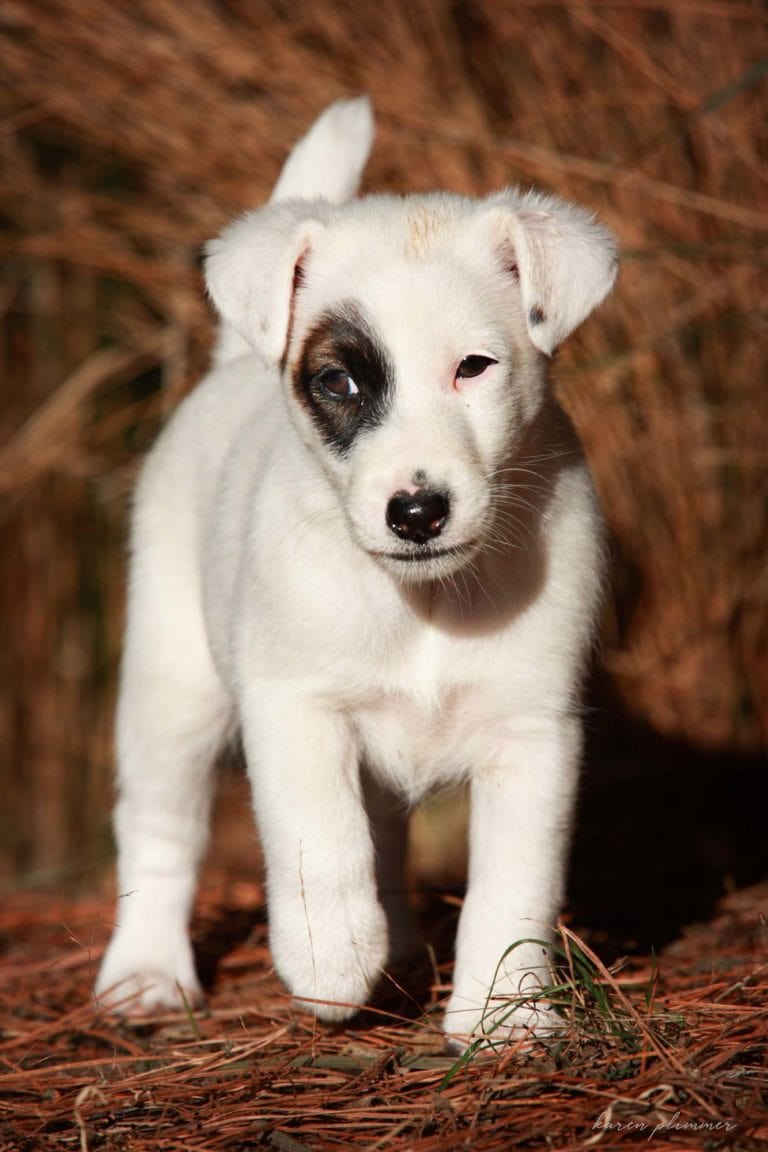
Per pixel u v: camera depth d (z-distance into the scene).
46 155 9.98
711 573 8.12
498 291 4.86
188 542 5.87
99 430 10.08
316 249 4.95
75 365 10.18
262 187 8.84
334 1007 4.63
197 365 9.51
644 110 8.16
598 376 8.04
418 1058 4.55
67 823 10.26
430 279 4.66
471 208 5.10
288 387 4.97
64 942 7.12
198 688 5.80
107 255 9.58
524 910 4.75
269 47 8.70
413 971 5.78
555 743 4.93
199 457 5.91
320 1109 4.21
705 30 8.07
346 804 4.80
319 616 4.81
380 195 5.36
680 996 4.95
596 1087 4.05
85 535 10.23
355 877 4.69
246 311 5.00
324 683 4.88
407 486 4.40
